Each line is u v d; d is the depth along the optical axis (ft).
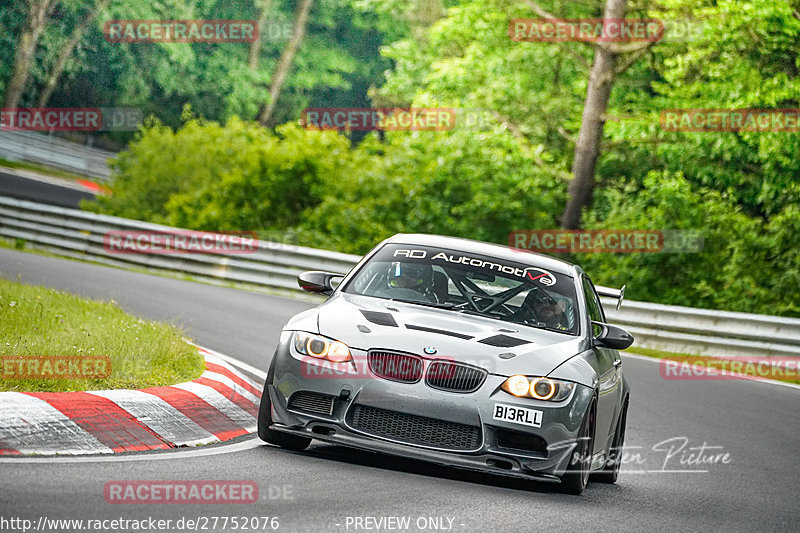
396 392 80.43
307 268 237.86
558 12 352.69
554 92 361.71
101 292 182.60
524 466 80.84
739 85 319.47
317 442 93.15
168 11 620.49
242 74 643.45
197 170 331.98
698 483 100.27
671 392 155.74
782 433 133.18
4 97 572.51
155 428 84.79
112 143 594.65
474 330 85.92
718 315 200.64
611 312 212.23
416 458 80.28
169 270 251.80
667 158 326.65
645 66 333.62
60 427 78.13
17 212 274.16
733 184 334.24
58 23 591.37
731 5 303.89
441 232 304.09
